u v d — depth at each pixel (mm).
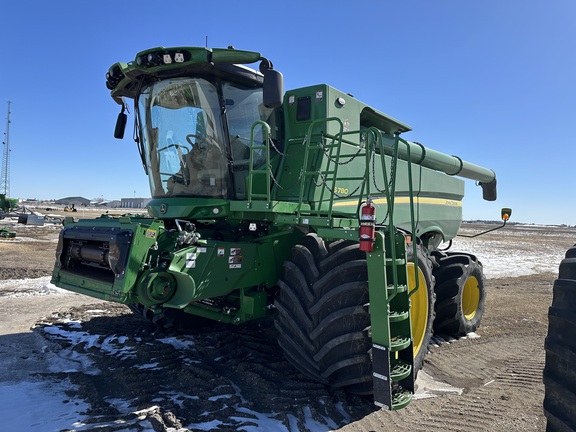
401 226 5660
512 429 3324
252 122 4500
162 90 4441
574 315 2311
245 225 4480
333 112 4473
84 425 3100
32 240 17875
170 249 3688
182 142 4449
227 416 3324
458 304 5738
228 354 4660
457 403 3807
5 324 5727
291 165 4516
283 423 3275
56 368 4250
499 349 5438
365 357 3338
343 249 3605
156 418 3176
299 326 3643
